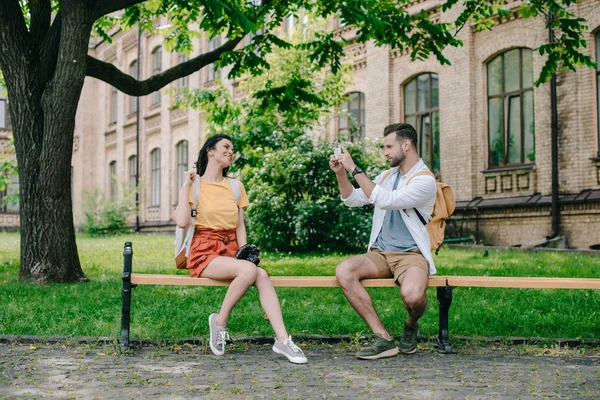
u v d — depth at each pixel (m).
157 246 16.47
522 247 13.48
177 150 26.61
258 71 10.23
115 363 4.31
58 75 8.20
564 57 9.67
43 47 8.58
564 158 13.66
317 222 13.95
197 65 9.84
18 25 8.46
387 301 6.99
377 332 4.52
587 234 13.14
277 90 10.86
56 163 8.34
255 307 6.59
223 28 9.40
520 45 14.69
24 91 8.45
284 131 15.08
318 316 6.01
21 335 5.12
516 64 15.01
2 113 31.48
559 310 6.34
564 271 9.43
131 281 4.75
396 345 4.63
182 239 4.85
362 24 9.04
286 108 10.98
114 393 3.54
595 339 5.04
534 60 14.37
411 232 4.69
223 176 5.12
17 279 8.44
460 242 15.28
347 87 19.20
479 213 15.27
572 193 13.50
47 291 7.55
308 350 4.82
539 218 14.06
